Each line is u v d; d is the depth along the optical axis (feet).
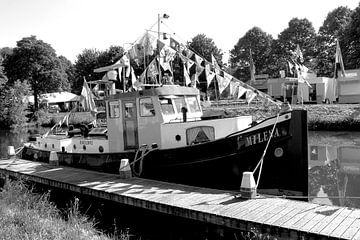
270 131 30.27
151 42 37.81
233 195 27.81
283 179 30.55
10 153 54.80
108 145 40.24
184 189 30.37
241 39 246.68
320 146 70.44
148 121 36.01
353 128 86.07
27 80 181.57
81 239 20.74
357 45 157.79
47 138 51.21
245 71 240.73
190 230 25.76
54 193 37.09
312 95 120.57
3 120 150.00
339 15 200.34
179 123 34.35
